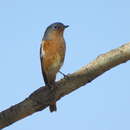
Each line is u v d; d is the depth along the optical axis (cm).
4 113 861
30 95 884
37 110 885
